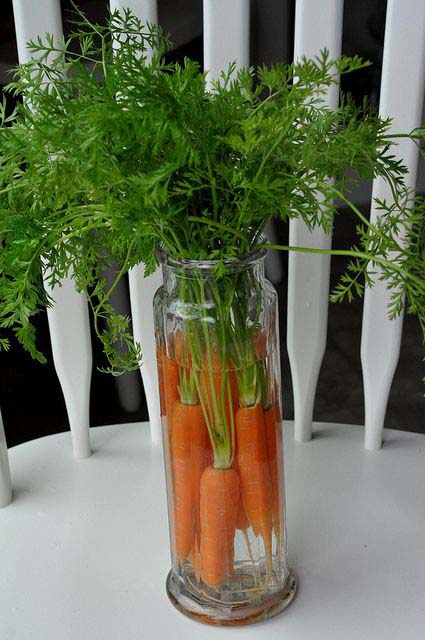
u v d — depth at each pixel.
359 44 1.87
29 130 0.69
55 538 1.04
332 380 1.98
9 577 0.99
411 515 1.05
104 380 2.05
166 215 0.67
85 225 0.81
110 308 0.90
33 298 0.74
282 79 0.70
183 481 0.87
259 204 0.70
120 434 1.22
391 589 0.95
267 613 0.92
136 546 1.03
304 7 0.99
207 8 1.01
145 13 1.02
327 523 1.04
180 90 0.70
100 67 0.79
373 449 1.16
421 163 1.50
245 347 0.79
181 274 0.76
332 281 2.06
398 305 0.81
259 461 0.85
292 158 0.70
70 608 0.95
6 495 1.09
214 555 0.88
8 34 1.73
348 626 0.91
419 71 1.00
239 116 0.71
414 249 0.94
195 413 0.83
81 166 0.65
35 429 1.92
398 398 1.93
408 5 0.97
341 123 0.84
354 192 1.87
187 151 0.61
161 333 0.83
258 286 0.78
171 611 0.94
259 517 0.87
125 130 0.60
